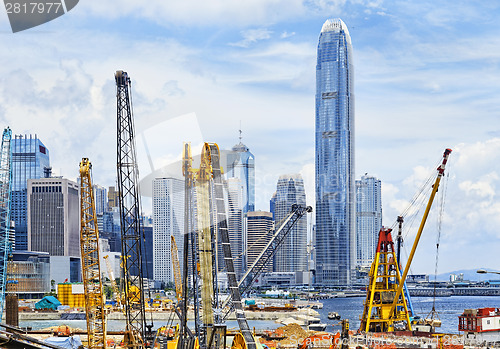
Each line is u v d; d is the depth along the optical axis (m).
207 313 127.06
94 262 162.50
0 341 51.59
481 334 188.25
